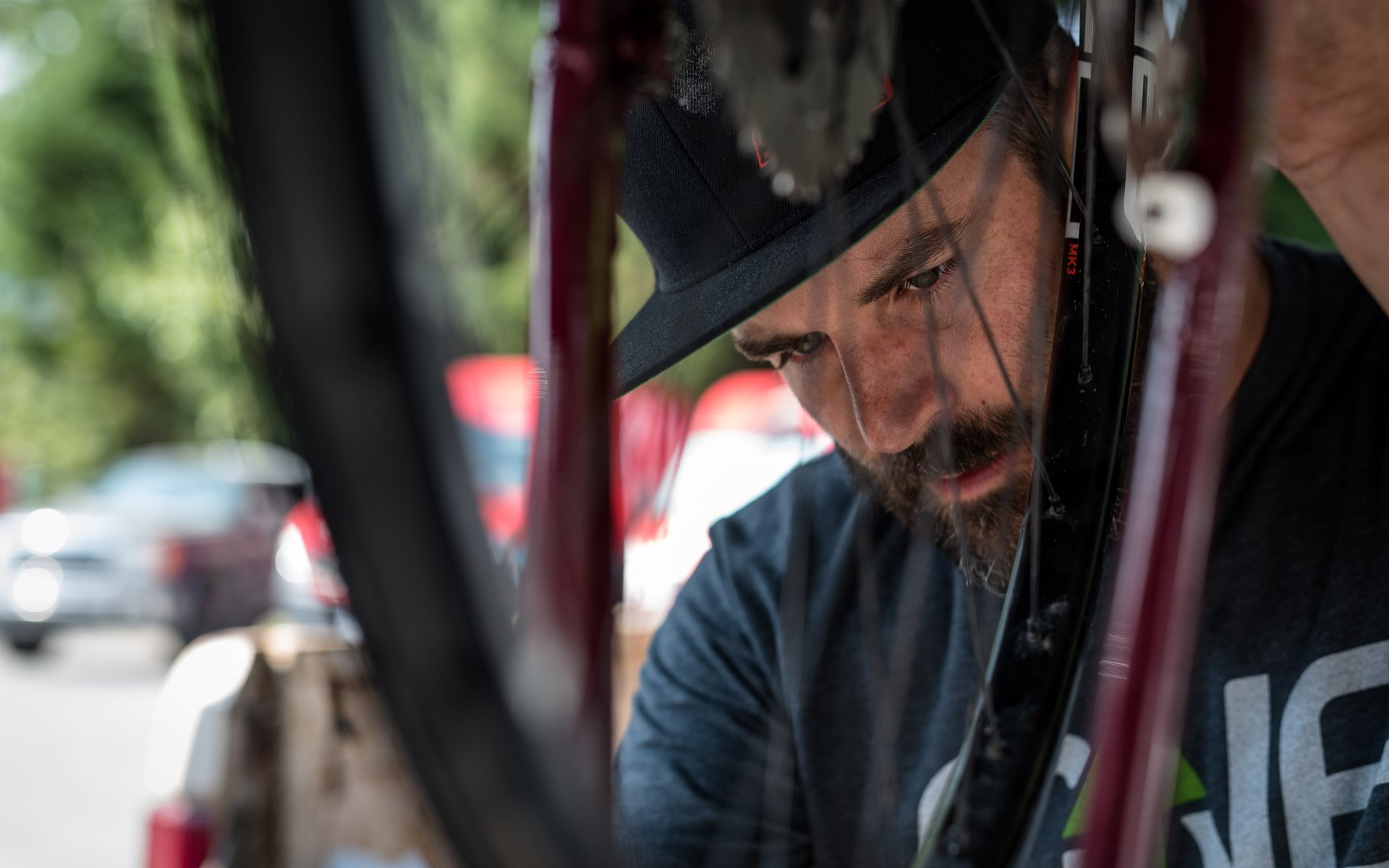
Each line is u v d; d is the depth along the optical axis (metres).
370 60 0.34
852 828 0.99
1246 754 0.86
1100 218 0.58
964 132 0.66
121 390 14.49
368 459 0.34
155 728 1.81
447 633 0.35
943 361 0.74
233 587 7.32
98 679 7.14
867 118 0.43
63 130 11.69
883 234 0.71
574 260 0.43
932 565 0.97
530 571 0.42
